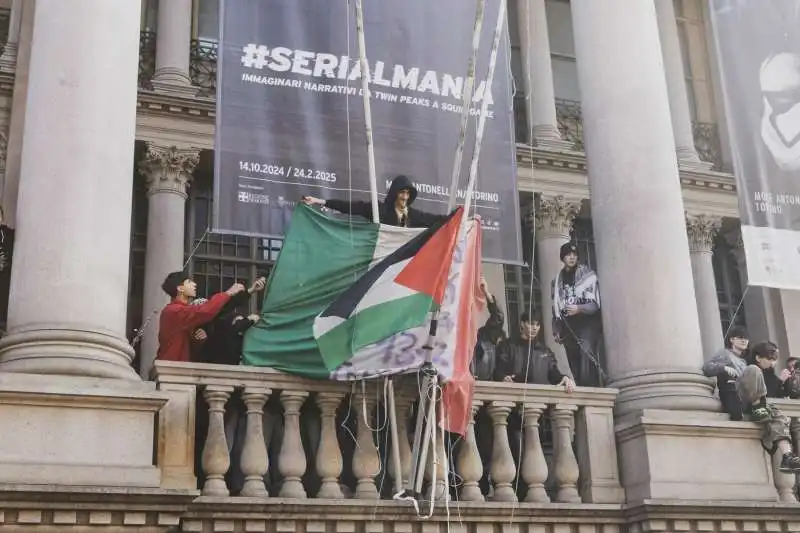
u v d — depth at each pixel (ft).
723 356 30.27
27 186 24.75
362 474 25.45
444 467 25.03
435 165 31.86
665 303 30.07
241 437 25.72
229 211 29.19
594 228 32.04
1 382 22.27
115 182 25.16
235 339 27.50
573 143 53.88
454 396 25.70
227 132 29.73
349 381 25.79
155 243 44.50
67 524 21.85
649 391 29.25
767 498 28.48
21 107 43.24
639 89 32.09
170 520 22.71
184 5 48.39
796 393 33.88
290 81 30.78
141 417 23.26
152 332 42.70
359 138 31.12
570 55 57.36
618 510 27.61
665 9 57.88
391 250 27.30
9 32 44.98
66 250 24.02
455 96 32.71
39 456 22.17
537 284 51.67
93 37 25.84
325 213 29.25
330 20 31.68
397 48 32.35
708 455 28.45
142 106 45.73
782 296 54.90
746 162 35.24
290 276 26.94
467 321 26.58
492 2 33.99
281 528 24.23
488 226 32.01
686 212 54.44
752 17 36.68
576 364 32.48
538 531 26.73
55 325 23.48
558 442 28.09
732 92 35.86
